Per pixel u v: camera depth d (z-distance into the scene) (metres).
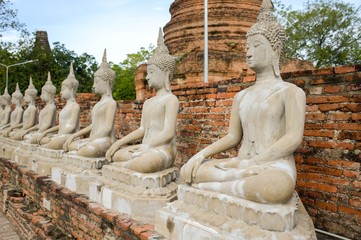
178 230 3.74
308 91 5.03
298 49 21.92
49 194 6.76
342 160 4.62
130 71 25.67
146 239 3.93
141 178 4.61
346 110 4.60
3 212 8.97
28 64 30.38
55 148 7.62
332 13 22.06
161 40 5.42
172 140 5.12
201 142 7.18
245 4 13.08
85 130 7.00
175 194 4.70
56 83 29.20
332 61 21.81
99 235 5.01
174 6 14.44
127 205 4.61
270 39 3.74
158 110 5.20
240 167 3.62
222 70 10.55
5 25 30.39
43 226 6.39
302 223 3.40
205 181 3.76
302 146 5.06
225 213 3.44
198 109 7.26
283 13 23.23
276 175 3.24
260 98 3.79
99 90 6.55
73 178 6.12
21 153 9.34
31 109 10.79
